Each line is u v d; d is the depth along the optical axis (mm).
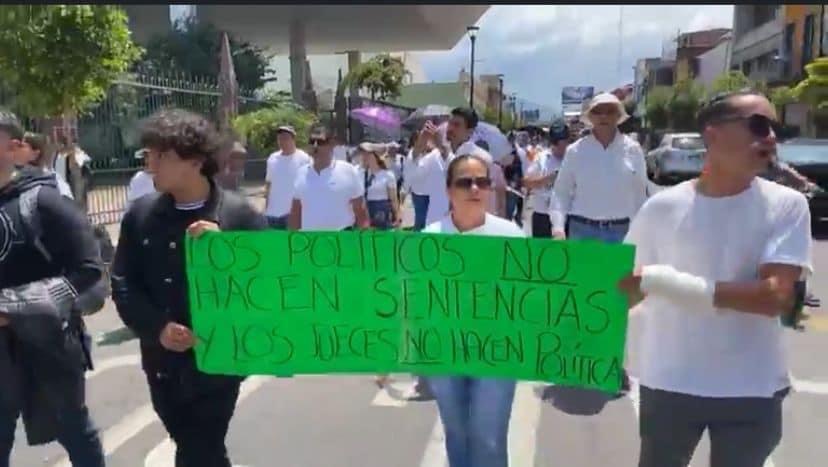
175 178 2789
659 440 2512
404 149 24422
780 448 4422
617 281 2609
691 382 2395
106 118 15125
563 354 2828
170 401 2922
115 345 6680
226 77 18641
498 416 3057
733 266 2340
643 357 2570
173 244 2832
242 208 2965
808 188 6113
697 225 2379
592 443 4492
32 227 2996
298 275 2918
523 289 2836
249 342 2930
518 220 11781
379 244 2914
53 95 9344
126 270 2885
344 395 5352
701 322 2377
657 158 21266
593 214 5492
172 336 2793
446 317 2941
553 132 8078
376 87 39812
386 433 4648
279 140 7453
